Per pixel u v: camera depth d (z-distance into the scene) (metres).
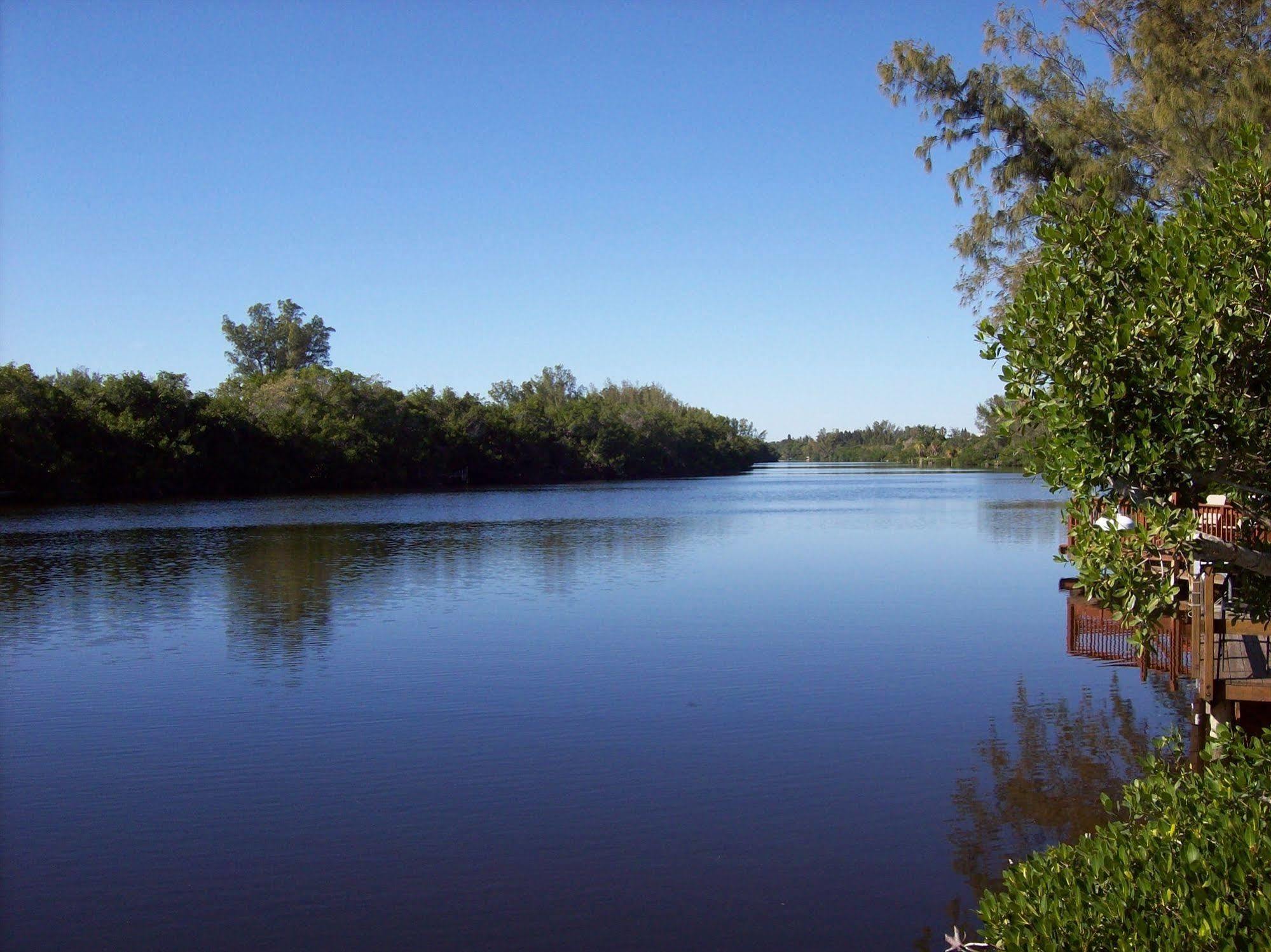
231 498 66.38
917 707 13.65
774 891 8.19
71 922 7.74
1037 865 4.81
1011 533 41.62
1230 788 5.04
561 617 20.91
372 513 53.50
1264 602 7.21
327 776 10.91
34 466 56.94
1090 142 22.44
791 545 36.47
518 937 7.51
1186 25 20.06
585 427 111.56
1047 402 5.82
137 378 67.06
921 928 7.59
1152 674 15.46
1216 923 3.67
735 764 11.25
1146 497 5.65
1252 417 5.50
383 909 7.93
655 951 7.30
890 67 23.67
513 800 10.19
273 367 126.50
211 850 9.03
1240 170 6.05
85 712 13.47
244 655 17.17
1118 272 5.92
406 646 17.89
